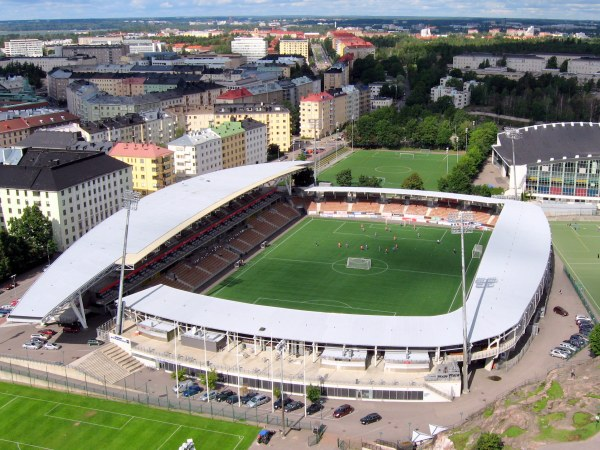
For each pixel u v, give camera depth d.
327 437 186.25
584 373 191.38
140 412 199.38
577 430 163.62
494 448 160.62
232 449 181.38
